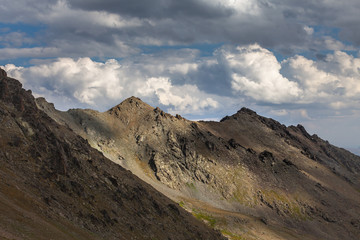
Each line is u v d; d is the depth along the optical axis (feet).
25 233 217.36
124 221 382.42
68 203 326.85
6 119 370.94
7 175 290.76
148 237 389.19
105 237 314.96
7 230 206.39
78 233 280.10
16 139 352.28
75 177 383.04
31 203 271.69
